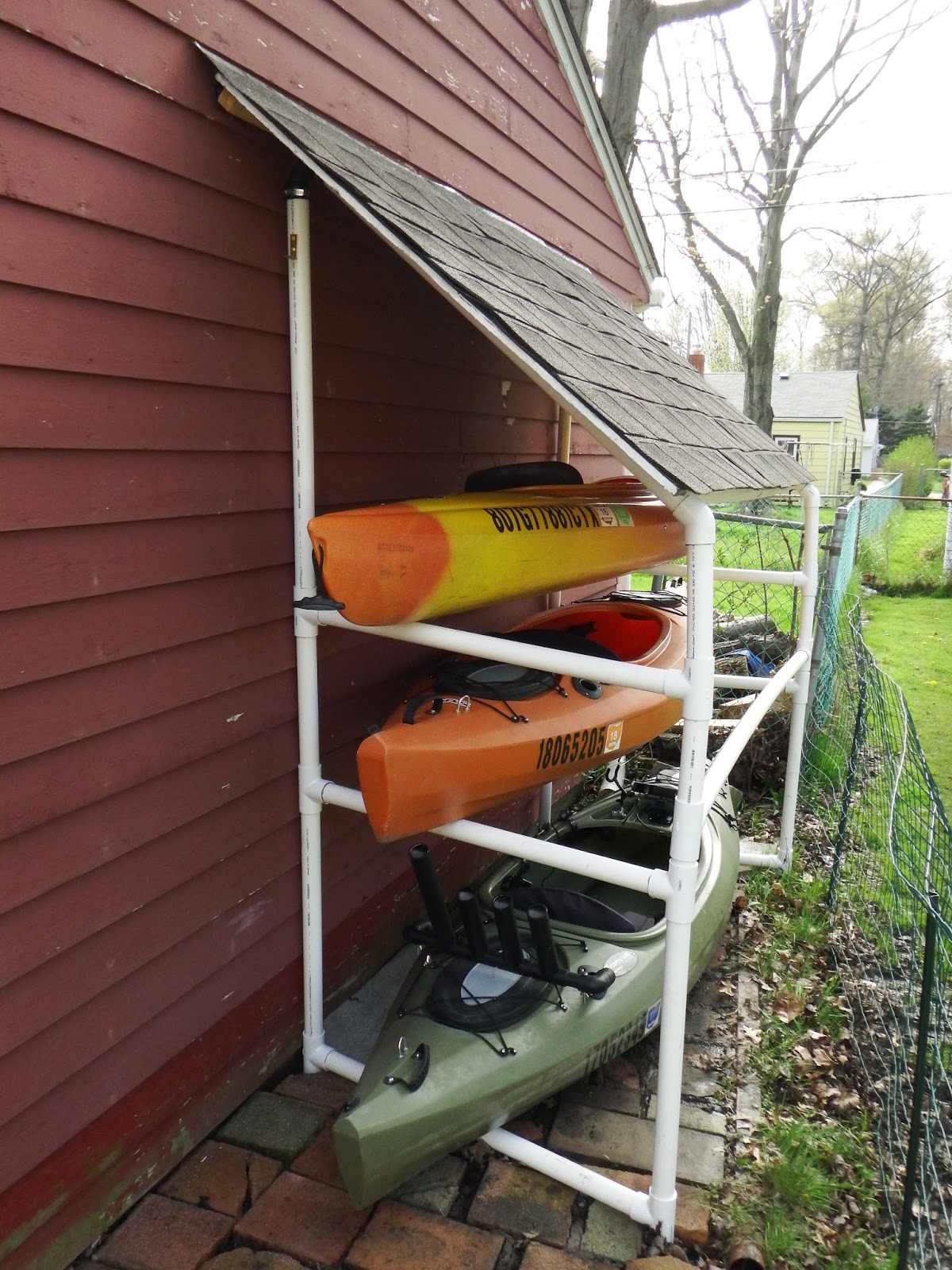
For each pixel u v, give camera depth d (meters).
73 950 2.06
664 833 3.75
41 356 1.82
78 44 1.84
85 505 1.96
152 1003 2.32
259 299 2.43
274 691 2.68
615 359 2.79
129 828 2.18
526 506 2.82
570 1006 2.57
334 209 2.79
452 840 4.11
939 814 3.15
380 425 3.20
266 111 2.10
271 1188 2.39
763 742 5.41
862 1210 2.48
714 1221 2.36
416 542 2.32
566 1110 2.78
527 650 2.23
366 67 2.89
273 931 2.79
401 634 2.38
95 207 1.91
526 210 4.29
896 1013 3.30
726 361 37.44
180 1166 2.46
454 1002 2.52
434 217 2.51
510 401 4.30
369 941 3.41
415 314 3.35
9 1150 1.93
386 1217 2.31
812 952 3.76
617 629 4.30
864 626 10.12
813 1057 3.08
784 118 17.52
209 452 2.32
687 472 2.02
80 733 2.01
